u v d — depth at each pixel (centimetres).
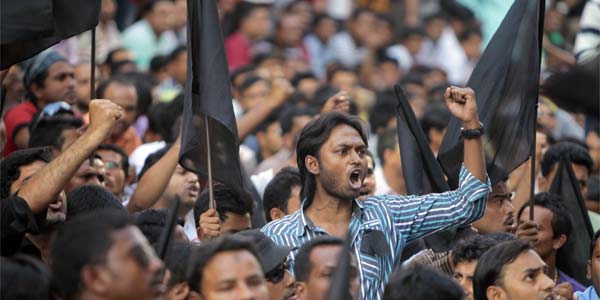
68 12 1625
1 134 2048
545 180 2336
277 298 1487
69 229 1183
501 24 1830
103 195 1655
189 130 1703
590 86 1212
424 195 1730
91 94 1748
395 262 1680
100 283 1160
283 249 1497
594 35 2931
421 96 3388
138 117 2650
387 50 4059
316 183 1683
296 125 2612
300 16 3997
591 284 1992
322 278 1473
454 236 1823
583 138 2994
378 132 3069
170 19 3528
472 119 1688
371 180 2073
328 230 1672
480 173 1697
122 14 3625
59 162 1551
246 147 2861
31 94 2339
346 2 4322
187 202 2022
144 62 3472
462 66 4075
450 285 1316
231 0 3869
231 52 3775
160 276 1183
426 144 1823
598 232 1831
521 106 1812
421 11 4378
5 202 1528
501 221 1900
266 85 2991
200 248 1331
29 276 1205
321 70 3997
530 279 1545
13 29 1530
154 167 1941
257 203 2009
